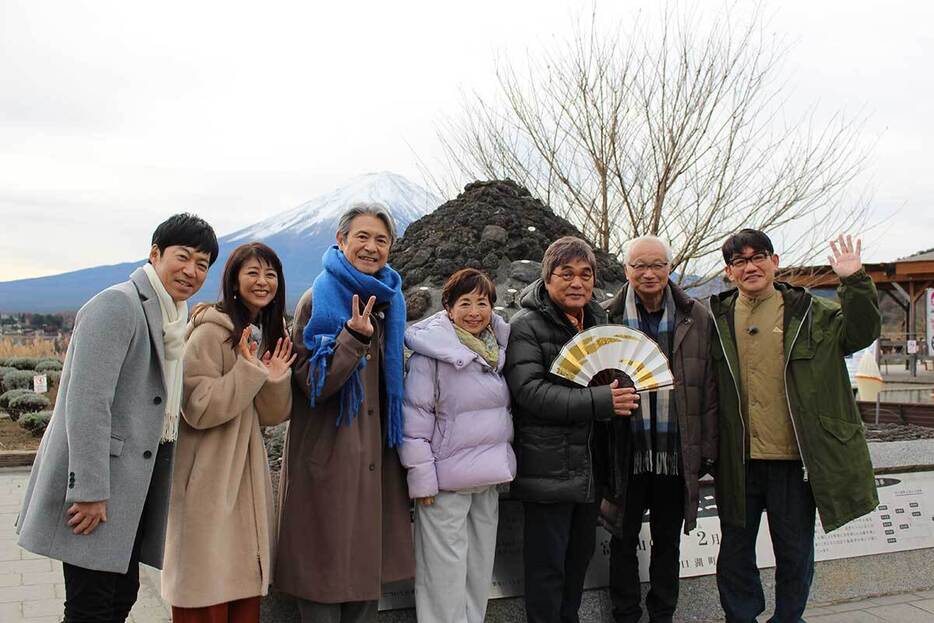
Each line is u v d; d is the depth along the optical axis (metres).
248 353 2.86
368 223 3.12
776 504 3.66
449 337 3.24
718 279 11.09
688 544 4.23
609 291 5.65
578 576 3.45
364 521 3.01
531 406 3.25
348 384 3.00
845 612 4.32
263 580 2.87
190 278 2.75
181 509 2.79
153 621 3.63
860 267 3.43
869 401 10.48
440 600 3.19
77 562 2.45
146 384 2.63
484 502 3.30
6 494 7.42
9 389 13.96
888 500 4.79
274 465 4.45
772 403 3.62
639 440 3.57
